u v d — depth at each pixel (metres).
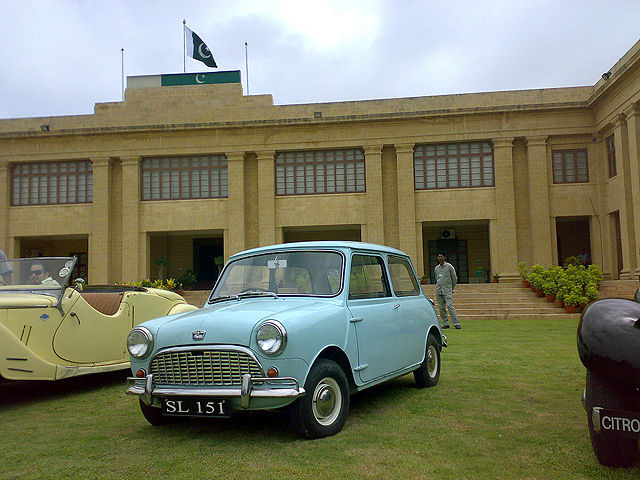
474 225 27.56
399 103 25.28
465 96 24.92
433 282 28.14
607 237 23.50
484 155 24.98
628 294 18.28
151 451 4.28
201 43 27.28
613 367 3.38
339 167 25.77
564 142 24.41
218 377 4.30
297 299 5.07
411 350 5.93
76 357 6.71
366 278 5.48
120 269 25.83
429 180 25.23
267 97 25.97
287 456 4.02
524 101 24.64
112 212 26.20
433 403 5.61
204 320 4.49
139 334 4.61
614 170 23.11
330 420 4.54
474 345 10.18
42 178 26.66
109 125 26.39
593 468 3.70
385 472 3.68
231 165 25.77
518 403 5.57
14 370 5.83
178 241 29.25
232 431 4.77
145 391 4.49
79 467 3.97
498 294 20.20
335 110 25.53
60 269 6.80
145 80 26.55
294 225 25.58
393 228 25.17
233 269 5.64
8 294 6.50
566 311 17.45
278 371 4.14
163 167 26.30
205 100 26.25
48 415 5.70
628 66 19.94
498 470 3.71
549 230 23.95
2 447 4.52
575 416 5.05
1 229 26.17
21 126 26.58
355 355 4.90
